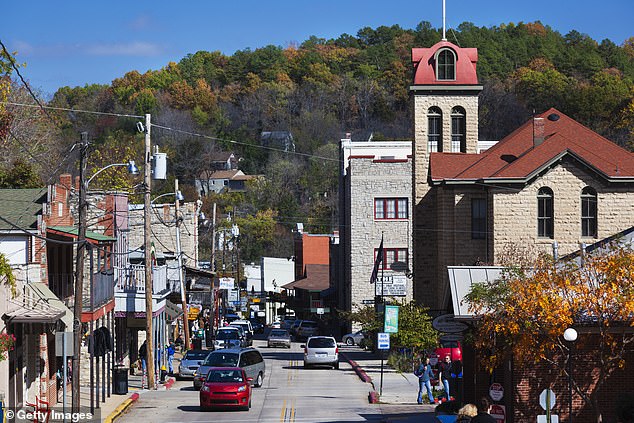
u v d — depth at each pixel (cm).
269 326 13062
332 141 17475
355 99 18400
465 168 5456
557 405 2817
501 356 2673
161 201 12912
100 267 4759
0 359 2703
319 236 12312
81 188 3259
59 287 4206
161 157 4503
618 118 13575
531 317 2520
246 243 14325
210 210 14088
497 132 15325
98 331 3784
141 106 16338
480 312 2781
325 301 10494
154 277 5475
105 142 13625
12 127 6838
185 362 5500
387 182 8294
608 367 2766
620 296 2452
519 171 4972
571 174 4988
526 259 4178
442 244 5447
